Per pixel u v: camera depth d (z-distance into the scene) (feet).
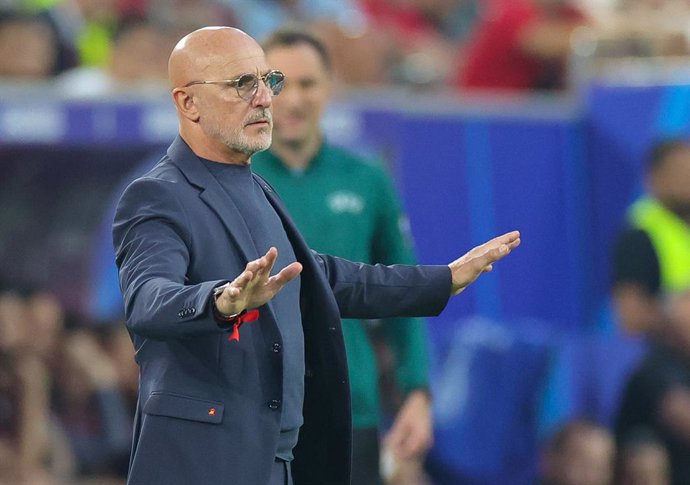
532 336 82.94
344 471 41.01
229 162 40.22
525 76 101.40
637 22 98.84
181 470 37.73
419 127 82.89
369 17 116.26
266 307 38.68
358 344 57.77
